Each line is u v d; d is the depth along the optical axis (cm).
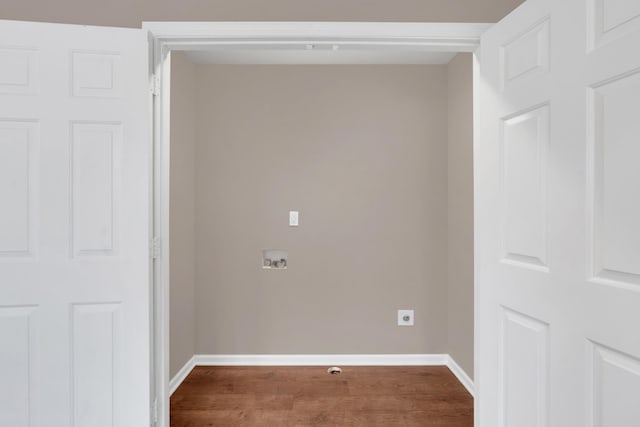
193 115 312
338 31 167
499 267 151
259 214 318
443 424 228
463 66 283
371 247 319
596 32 111
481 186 162
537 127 132
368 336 319
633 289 101
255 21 167
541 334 130
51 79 150
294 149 319
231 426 225
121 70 156
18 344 149
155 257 169
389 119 319
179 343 284
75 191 153
